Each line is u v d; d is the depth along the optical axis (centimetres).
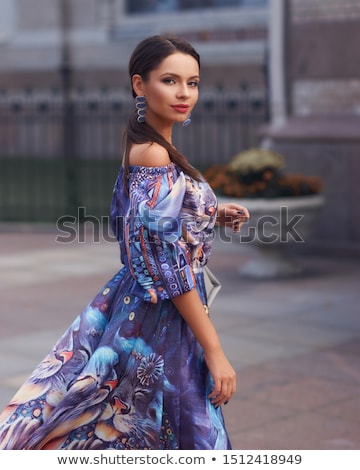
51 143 2148
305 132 1096
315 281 938
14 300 859
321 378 604
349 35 1076
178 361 308
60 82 2136
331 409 539
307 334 721
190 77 306
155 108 306
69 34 2136
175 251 297
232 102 1644
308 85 1117
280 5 1130
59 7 2133
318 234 1098
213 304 832
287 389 579
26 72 2194
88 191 1659
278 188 934
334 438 489
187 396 308
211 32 1920
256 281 940
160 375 308
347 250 1068
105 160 2028
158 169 300
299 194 941
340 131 1066
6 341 705
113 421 311
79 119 2109
